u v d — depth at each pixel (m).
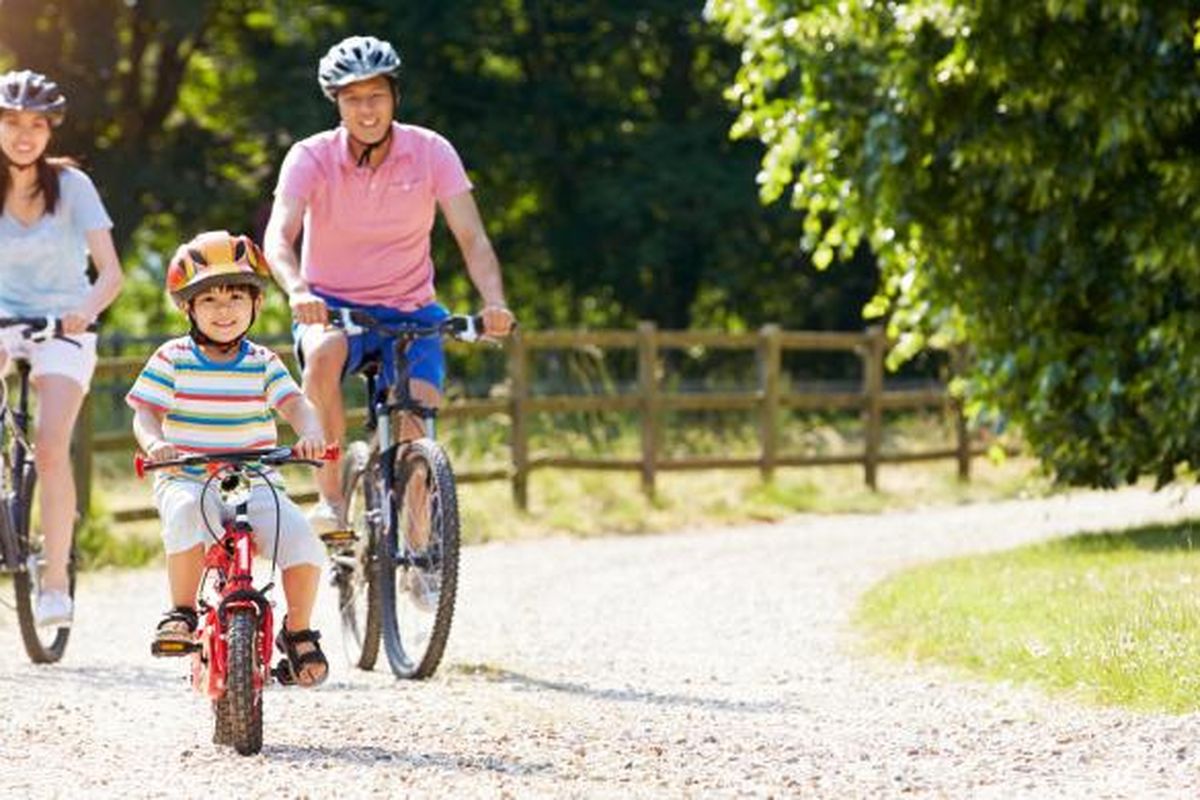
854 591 19.88
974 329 21.39
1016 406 21.50
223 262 11.03
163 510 10.92
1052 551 20.56
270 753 10.77
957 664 14.43
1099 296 21.16
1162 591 15.41
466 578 21.86
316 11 57.91
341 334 14.02
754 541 26.61
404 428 14.32
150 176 53.72
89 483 25.08
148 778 10.12
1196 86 19.67
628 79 60.59
